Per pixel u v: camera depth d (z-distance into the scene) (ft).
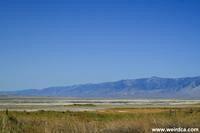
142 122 65.05
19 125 61.82
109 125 63.31
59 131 57.67
